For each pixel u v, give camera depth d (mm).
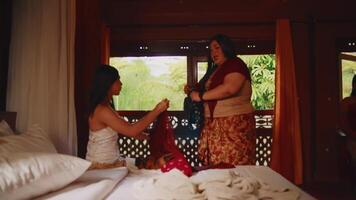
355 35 4016
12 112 2131
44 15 2186
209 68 2529
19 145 1639
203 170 1901
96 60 3201
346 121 3445
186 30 4113
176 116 4102
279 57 3918
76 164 1433
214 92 2258
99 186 1409
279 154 3836
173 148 2029
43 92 2176
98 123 1968
